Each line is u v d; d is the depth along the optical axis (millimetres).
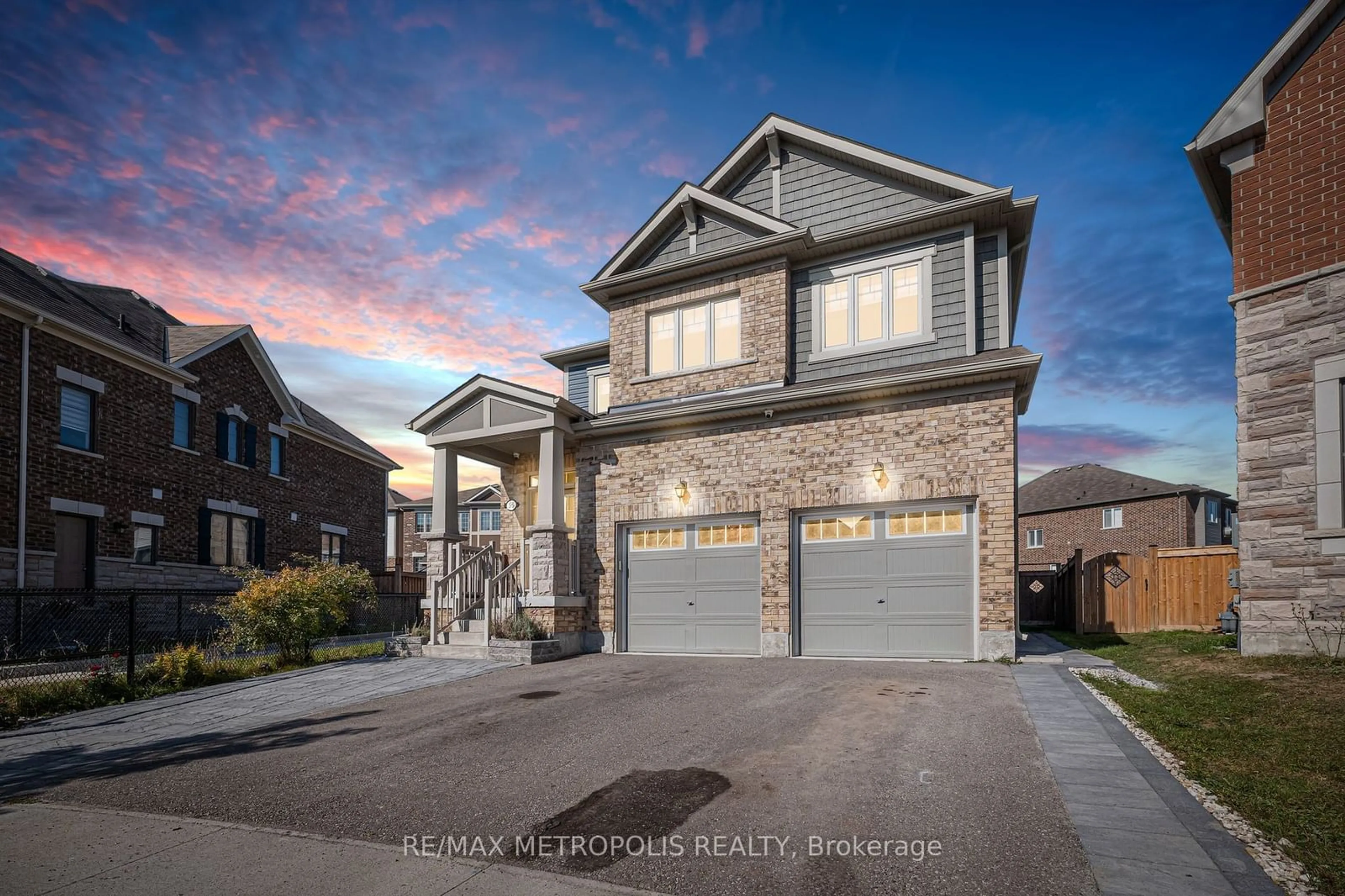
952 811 4883
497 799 5551
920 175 13711
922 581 11594
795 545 12570
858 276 13977
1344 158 9281
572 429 14375
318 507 25375
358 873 4340
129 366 17844
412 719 8352
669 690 9398
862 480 12016
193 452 19781
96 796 5992
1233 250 10078
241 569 19375
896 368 13125
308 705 9461
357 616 21281
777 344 13953
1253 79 9906
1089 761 5777
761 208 15578
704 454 13438
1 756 7453
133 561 17688
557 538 13742
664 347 15367
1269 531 9445
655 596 13758
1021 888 3832
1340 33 9430
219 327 21672
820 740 6746
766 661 11789
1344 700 6922
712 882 4082
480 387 14578
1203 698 7625
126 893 4152
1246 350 9828
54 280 18891
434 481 15125
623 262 15812
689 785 5676
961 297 13047
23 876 4414
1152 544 32906
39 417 15391
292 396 27484
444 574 14336
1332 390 9133
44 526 15359
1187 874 3838
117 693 10430
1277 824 4457
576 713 8305
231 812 5477
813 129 14859
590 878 4176
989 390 11305
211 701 10094
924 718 7348
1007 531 10969
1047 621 20484
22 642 14289
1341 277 9188
